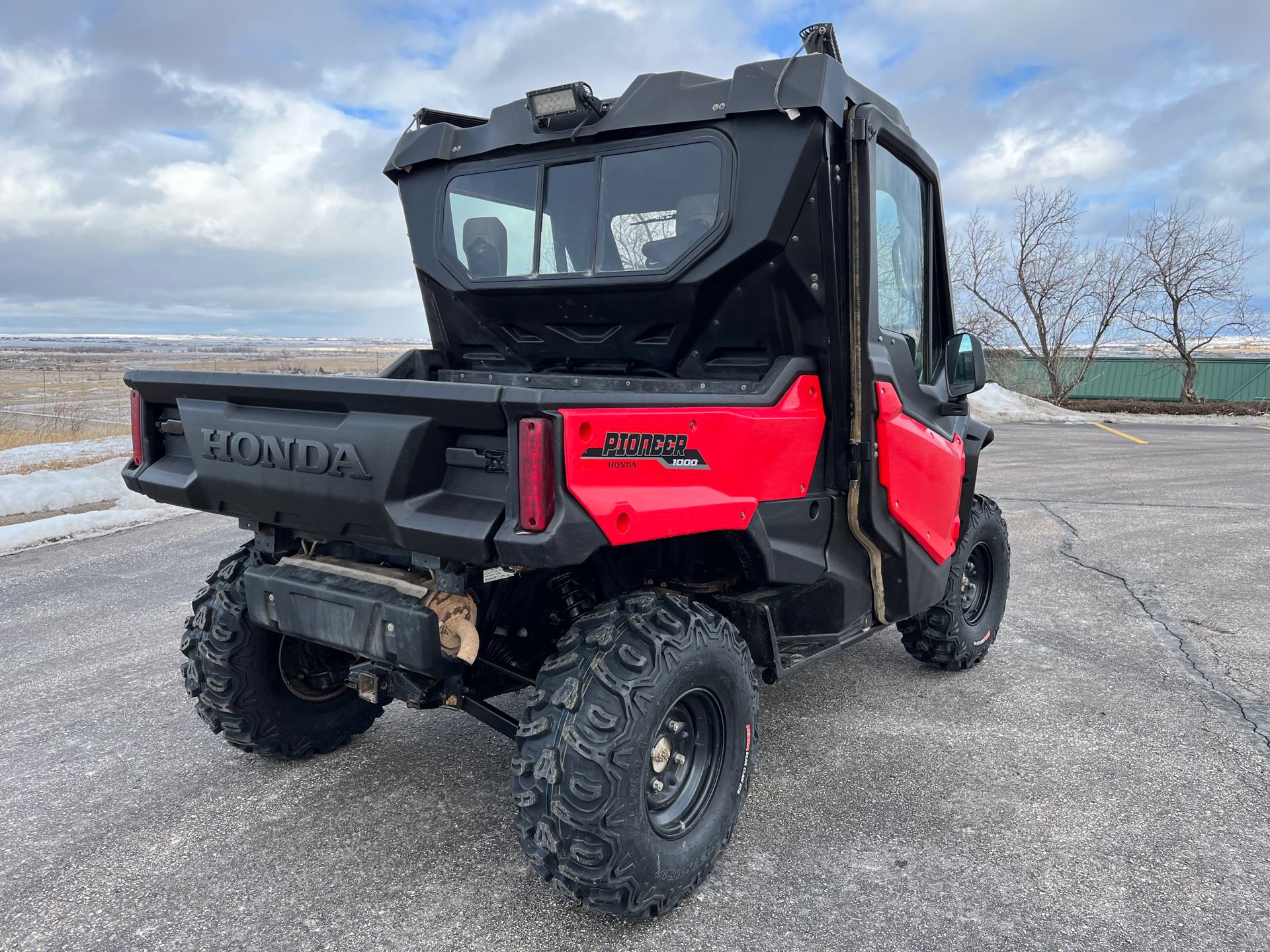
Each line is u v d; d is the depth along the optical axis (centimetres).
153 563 709
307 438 241
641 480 233
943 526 391
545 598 312
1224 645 500
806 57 278
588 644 242
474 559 215
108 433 1698
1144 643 505
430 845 288
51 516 922
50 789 328
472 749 363
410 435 221
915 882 265
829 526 323
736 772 273
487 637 292
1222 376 3219
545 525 205
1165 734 377
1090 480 1191
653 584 308
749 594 316
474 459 221
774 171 284
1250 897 256
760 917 248
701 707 268
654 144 305
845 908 252
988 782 332
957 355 379
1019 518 901
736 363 326
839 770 342
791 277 296
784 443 292
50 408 2006
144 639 513
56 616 558
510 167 341
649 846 236
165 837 293
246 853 283
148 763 351
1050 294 3158
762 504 284
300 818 306
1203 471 1280
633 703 230
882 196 331
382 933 241
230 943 237
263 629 320
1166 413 2767
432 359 397
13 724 390
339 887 264
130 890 262
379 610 247
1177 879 266
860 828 298
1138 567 692
